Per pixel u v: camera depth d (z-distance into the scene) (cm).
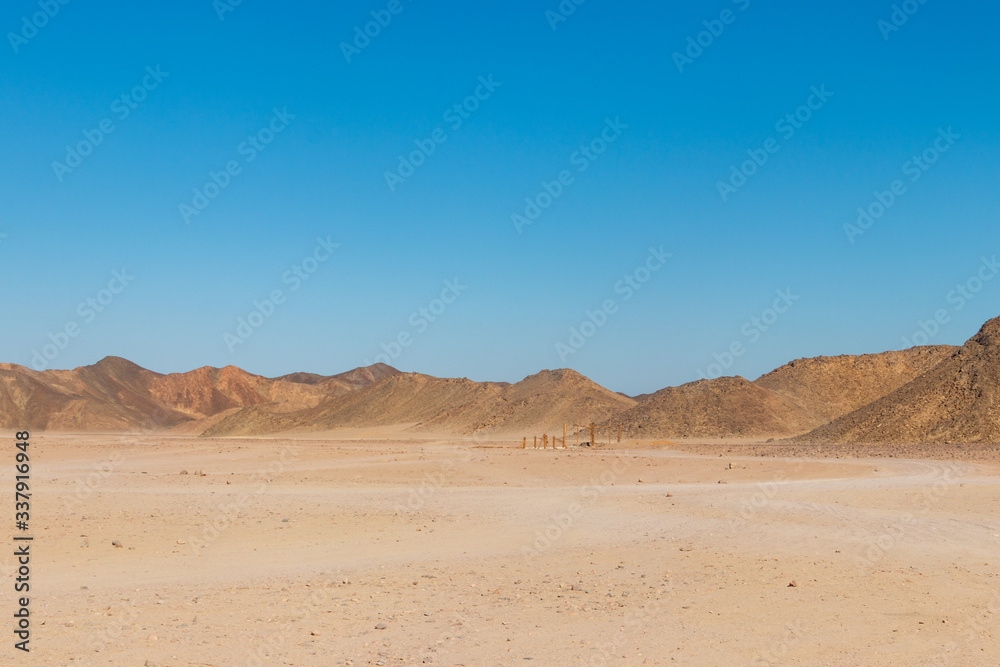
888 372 13575
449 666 1062
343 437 14138
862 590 1491
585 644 1165
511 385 17400
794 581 1539
